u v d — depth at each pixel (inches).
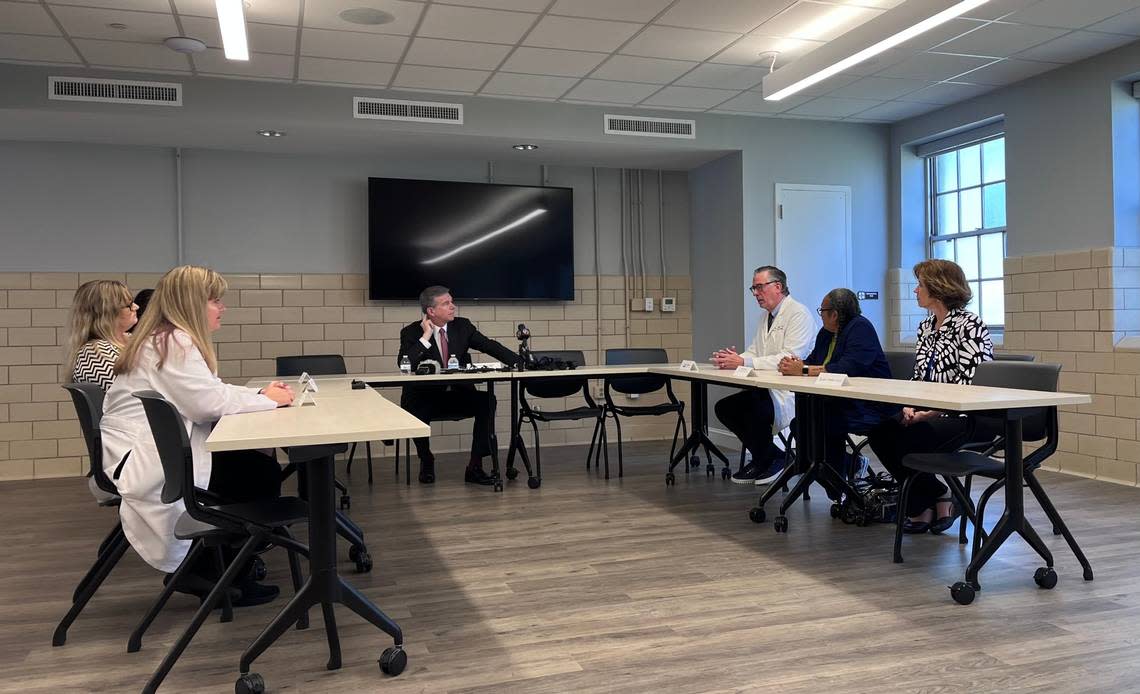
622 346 282.5
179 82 203.8
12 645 98.4
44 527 163.0
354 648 95.8
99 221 232.8
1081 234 204.2
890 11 159.6
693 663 90.5
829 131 262.4
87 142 230.8
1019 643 94.3
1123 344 191.8
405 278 253.8
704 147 249.4
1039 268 214.4
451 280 258.7
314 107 213.8
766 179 255.3
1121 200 196.7
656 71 207.2
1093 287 199.5
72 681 87.9
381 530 154.3
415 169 260.1
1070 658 89.8
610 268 281.9
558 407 273.7
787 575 122.7
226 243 243.6
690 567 127.8
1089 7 168.7
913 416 139.6
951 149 251.4
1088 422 200.5
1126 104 197.2
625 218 283.3
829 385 132.8
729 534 148.2
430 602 112.3
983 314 245.3
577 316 277.9
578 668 89.6
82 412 104.1
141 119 204.5
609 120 239.6
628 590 116.6
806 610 107.0
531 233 267.4
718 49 191.2
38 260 227.9
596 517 163.5
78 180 231.3
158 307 101.6
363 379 175.3
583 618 105.3
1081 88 203.3
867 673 86.9
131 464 95.2
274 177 247.9
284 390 112.3
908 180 265.1
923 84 222.2
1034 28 180.2
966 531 146.9
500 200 263.9
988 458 122.5
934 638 96.4
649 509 170.2
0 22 166.6
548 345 274.5
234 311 244.1
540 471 211.0
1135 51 190.2
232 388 102.7
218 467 107.8
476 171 265.9
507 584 120.2
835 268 262.7
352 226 254.5
